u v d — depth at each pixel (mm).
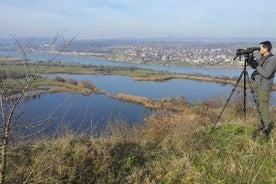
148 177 5523
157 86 63562
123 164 5871
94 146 6066
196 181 5207
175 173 5625
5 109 3967
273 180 5070
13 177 4422
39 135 5664
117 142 6555
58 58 4051
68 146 5750
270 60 6422
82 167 5297
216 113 13547
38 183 4574
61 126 6121
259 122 7461
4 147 4043
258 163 5641
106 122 7676
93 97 35750
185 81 72500
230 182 5066
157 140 7480
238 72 92688
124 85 63406
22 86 3943
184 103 21203
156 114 10328
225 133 7320
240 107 11953
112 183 5305
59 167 5070
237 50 7004
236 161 5691
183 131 7547
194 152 6293
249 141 6371
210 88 58094
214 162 5805
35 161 4914
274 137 6555
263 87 6680
